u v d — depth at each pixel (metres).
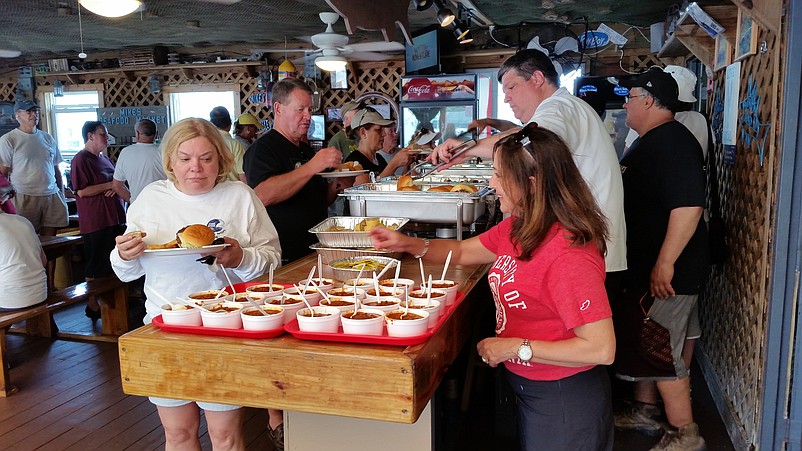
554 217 1.50
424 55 6.45
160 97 8.10
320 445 2.05
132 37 7.07
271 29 6.50
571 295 1.45
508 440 2.91
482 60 6.68
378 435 1.98
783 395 2.44
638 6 5.20
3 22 6.09
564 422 1.61
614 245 2.36
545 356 1.51
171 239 2.00
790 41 2.24
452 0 5.07
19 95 8.59
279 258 2.17
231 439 1.98
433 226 2.79
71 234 6.31
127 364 1.54
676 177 2.50
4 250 3.42
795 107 2.26
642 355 2.68
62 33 6.74
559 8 5.34
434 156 2.54
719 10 3.19
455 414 2.99
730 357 3.10
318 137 7.32
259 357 1.44
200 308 1.58
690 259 2.62
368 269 1.96
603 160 2.31
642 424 3.02
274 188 2.66
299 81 2.89
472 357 3.03
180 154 1.94
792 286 2.36
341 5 2.20
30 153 5.79
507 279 1.59
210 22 6.10
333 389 1.40
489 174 3.70
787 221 2.33
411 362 1.33
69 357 4.01
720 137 3.60
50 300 3.79
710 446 2.91
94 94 8.52
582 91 5.65
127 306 4.48
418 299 1.65
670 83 2.67
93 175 5.23
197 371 1.49
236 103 7.79
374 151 4.37
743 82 3.01
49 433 2.95
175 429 1.94
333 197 3.28
